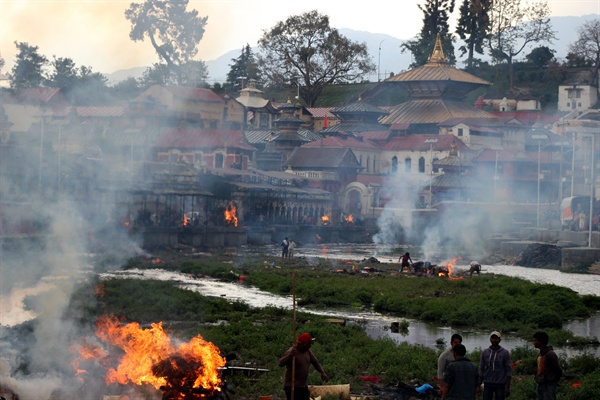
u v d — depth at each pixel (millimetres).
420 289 74375
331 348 42750
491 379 27562
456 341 27719
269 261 104250
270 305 60781
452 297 69438
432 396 33406
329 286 72688
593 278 96250
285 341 43562
